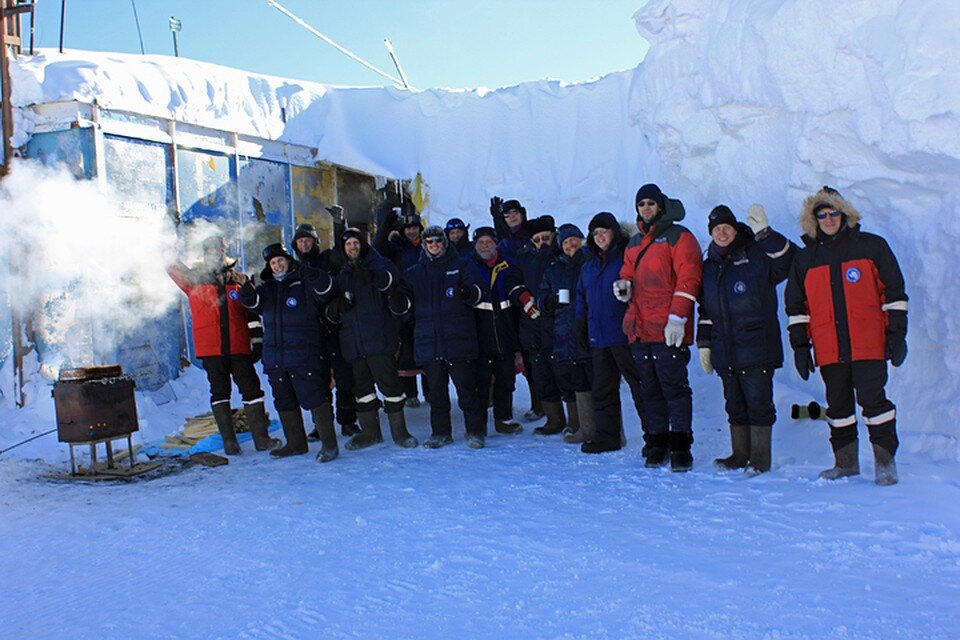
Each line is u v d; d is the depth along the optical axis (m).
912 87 5.45
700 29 8.70
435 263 7.25
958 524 4.11
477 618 3.43
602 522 4.64
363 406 7.54
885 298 4.97
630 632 3.18
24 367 8.85
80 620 3.70
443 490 5.61
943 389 5.52
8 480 6.78
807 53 6.54
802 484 5.11
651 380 5.99
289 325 7.04
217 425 8.23
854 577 3.57
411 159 13.46
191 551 4.63
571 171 12.37
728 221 5.50
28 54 10.25
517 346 7.86
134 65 10.20
